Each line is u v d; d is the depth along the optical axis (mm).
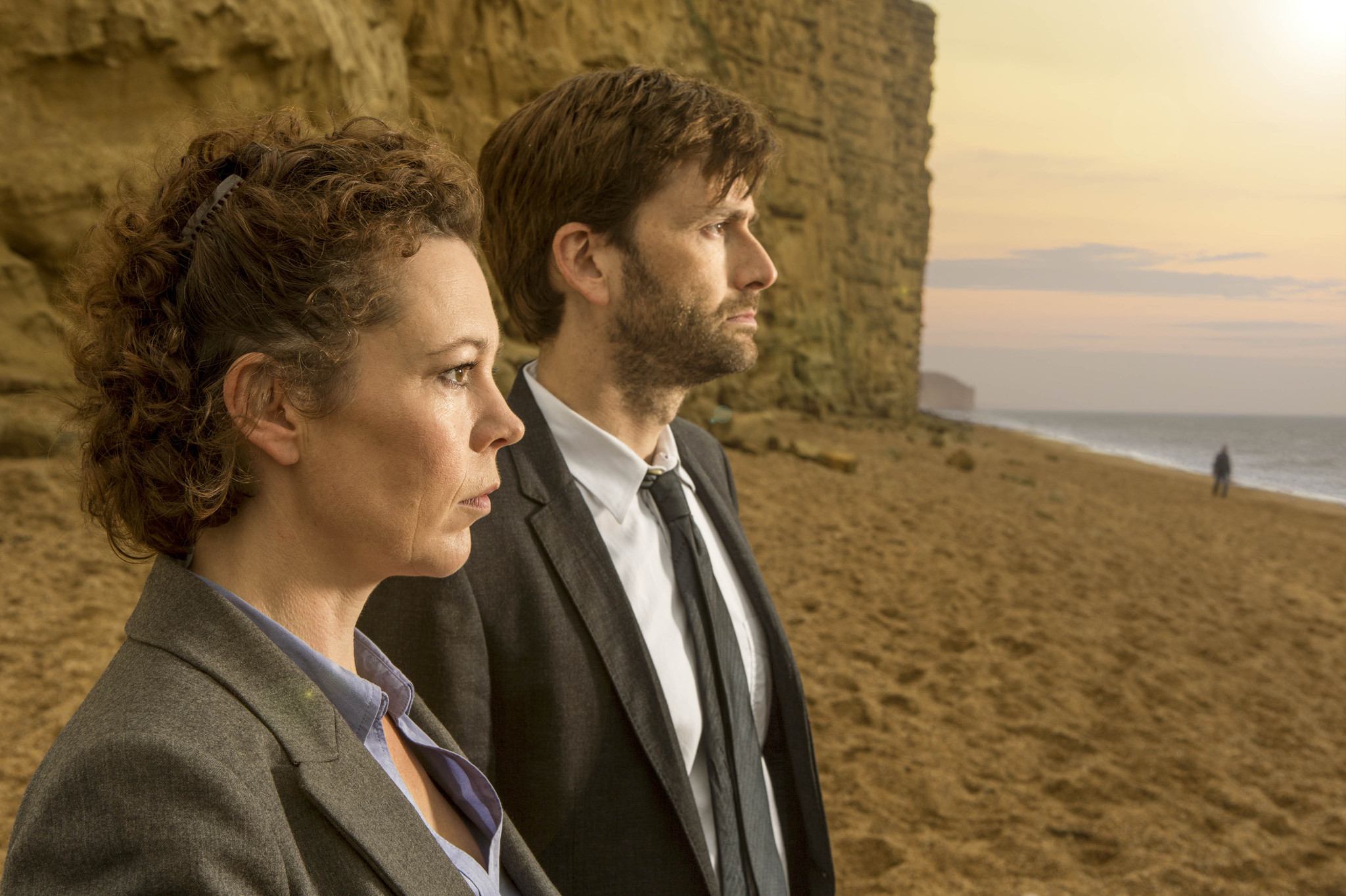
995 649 5719
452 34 10742
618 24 12625
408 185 620
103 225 614
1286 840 3693
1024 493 14203
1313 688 5711
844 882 3254
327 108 716
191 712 526
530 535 1104
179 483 575
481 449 657
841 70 30641
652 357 1191
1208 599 7914
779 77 22969
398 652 999
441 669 996
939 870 3338
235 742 534
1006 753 4363
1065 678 5367
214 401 573
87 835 466
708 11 21281
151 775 481
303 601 641
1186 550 10984
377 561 638
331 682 640
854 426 23156
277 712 576
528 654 1051
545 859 1045
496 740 1049
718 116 1122
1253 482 35094
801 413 22984
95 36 6762
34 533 5098
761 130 1157
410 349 603
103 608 4336
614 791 1058
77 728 518
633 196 1131
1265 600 8227
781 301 22938
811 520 8633
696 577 1218
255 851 497
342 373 588
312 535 626
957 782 4027
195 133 673
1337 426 161250
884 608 6285
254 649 585
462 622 1017
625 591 1147
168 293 591
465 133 10695
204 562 632
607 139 1116
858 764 4113
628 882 1044
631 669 1084
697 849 1055
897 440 21969
